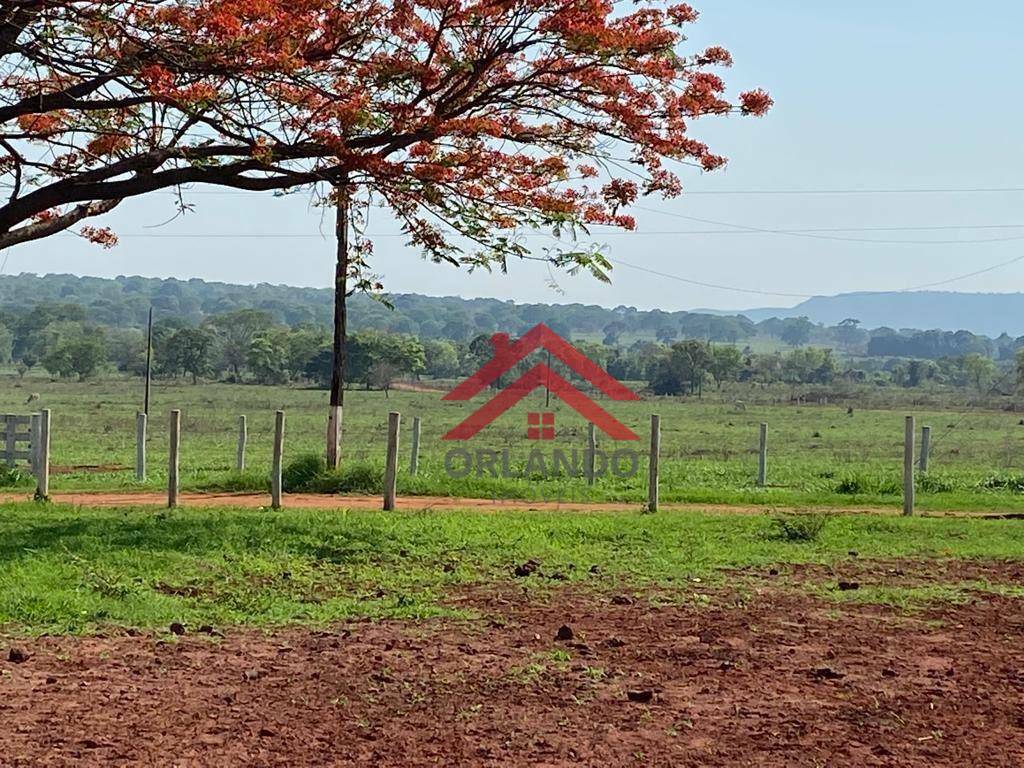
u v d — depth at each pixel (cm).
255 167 1338
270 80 1233
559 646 888
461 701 739
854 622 991
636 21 1371
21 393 8162
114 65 1209
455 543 1346
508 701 741
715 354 10875
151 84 1194
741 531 1512
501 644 892
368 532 1370
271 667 812
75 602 988
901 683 799
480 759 634
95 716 689
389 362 9325
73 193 1316
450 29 1358
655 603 1058
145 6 1181
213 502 1864
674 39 1363
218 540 1300
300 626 947
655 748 657
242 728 675
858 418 6988
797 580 1184
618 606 1043
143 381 10562
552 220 1419
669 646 894
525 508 1838
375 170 1333
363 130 1348
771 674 817
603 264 1443
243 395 8419
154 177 1327
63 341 10969
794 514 1678
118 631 912
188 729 670
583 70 1363
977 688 790
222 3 1172
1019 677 819
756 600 1078
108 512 1569
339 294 2167
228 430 4859
